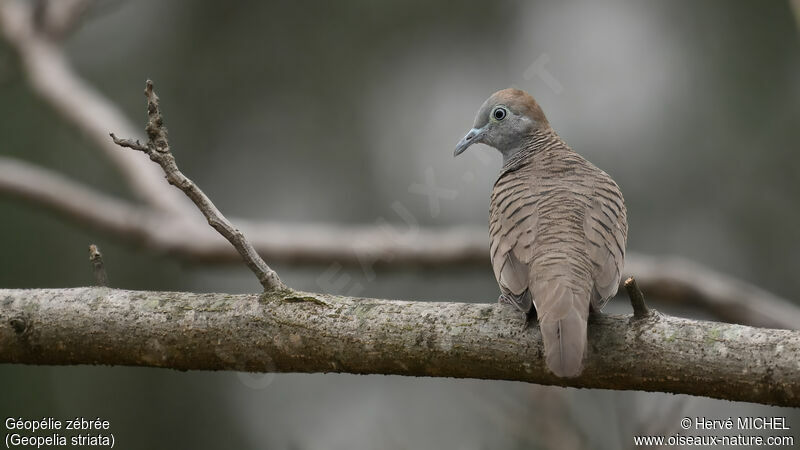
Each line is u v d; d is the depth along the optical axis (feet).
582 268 20.08
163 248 39.04
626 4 49.03
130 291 20.84
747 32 47.75
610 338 18.56
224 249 38.88
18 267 44.37
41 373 41.70
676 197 46.21
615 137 46.73
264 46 51.34
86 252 45.42
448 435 38.55
